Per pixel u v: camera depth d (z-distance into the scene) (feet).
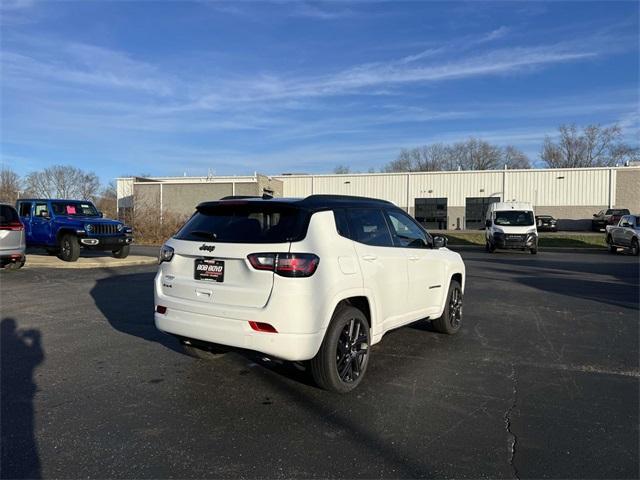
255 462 10.53
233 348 13.84
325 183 161.27
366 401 14.06
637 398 14.46
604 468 10.42
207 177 175.63
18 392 14.55
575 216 140.97
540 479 9.98
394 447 11.28
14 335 21.30
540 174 143.74
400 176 154.92
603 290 35.83
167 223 97.30
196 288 14.40
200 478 9.87
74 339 20.65
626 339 21.38
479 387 15.30
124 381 15.57
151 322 23.89
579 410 13.53
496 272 47.88
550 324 24.31
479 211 148.46
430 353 19.03
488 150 247.09
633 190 136.36
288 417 12.90
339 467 10.37
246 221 14.52
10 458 10.58
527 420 12.84
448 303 21.40
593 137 214.28
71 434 11.76
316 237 13.74
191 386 15.15
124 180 159.53
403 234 18.57
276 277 13.07
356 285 14.58
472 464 10.55
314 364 13.96
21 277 40.11
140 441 11.44
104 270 46.11
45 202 53.26
